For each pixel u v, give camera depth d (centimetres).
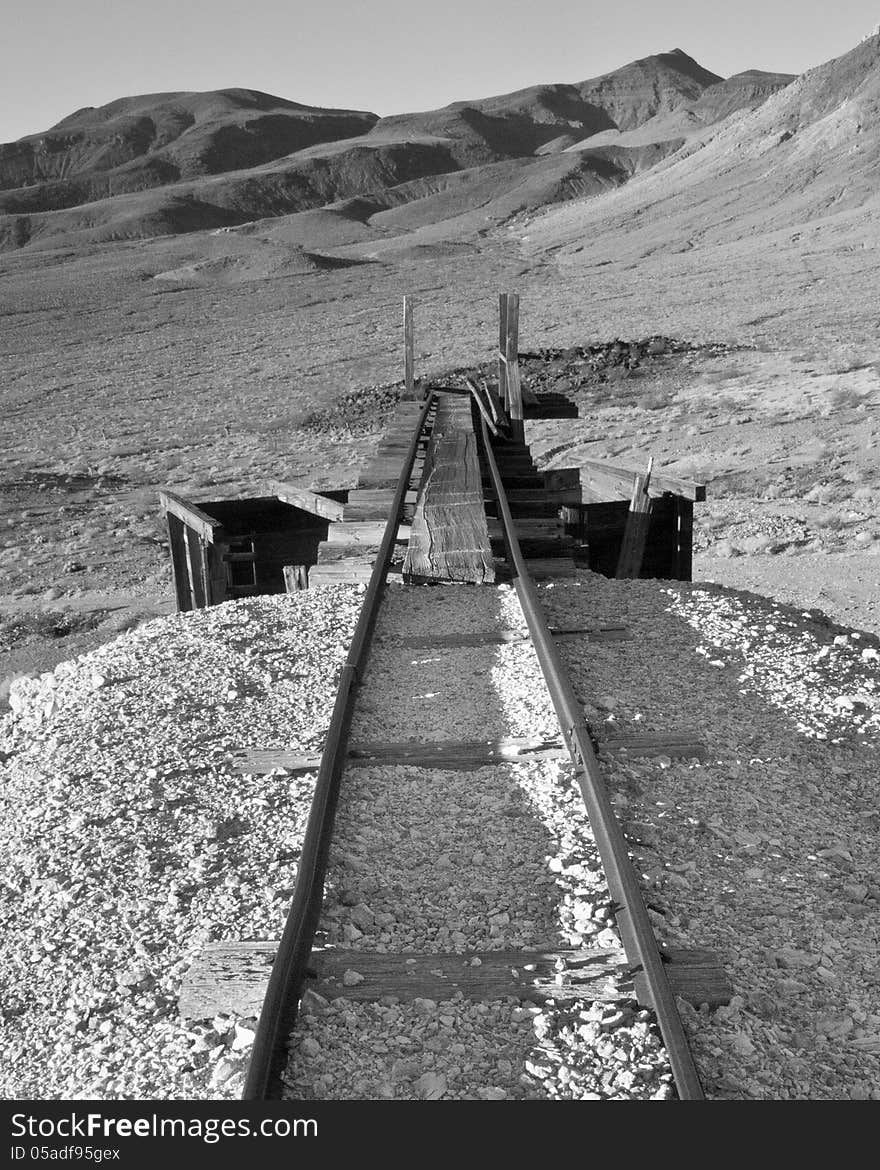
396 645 756
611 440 3189
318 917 422
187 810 539
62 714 713
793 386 3597
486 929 427
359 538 1045
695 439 2994
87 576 2192
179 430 4512
